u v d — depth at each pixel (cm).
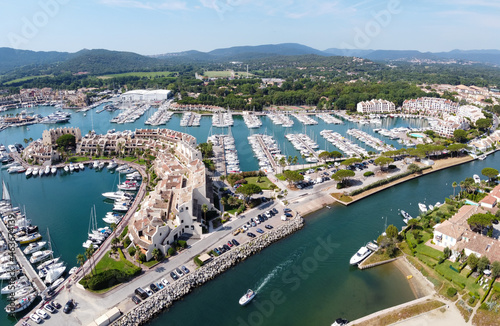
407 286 15575
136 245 17288
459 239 17188
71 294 14562
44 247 19125
